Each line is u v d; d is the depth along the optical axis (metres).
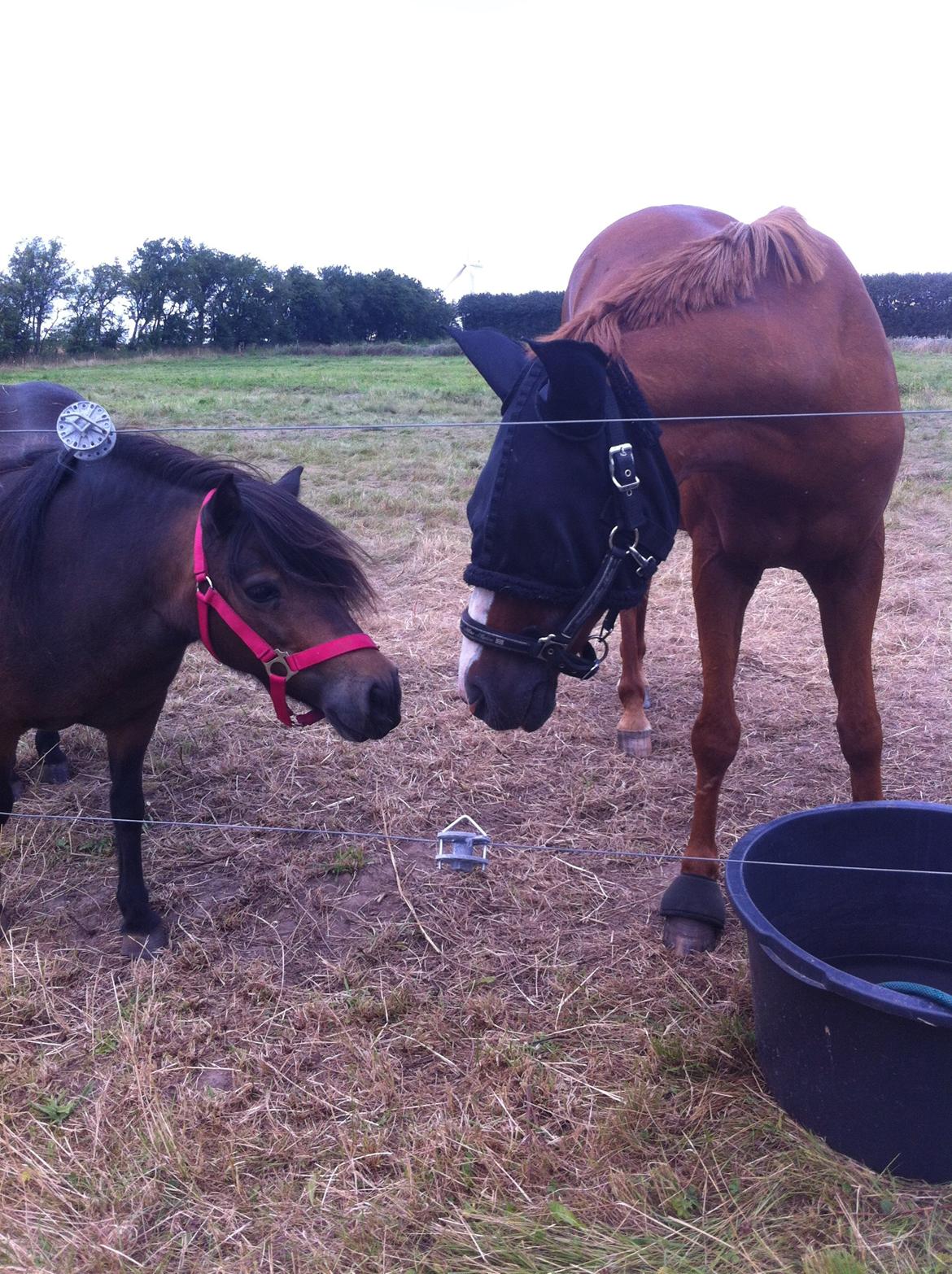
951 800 3.00
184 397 12.87
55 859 2.78
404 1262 1.57
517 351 1.86
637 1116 1.83
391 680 2.09
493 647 1.83
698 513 2.41
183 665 4.12
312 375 18.02
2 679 2.22
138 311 28.89
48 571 2.17
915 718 3.55
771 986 1.79
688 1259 1.55
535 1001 2.20
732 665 2.42
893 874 2.15
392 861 2.75
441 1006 2.18
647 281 1.93
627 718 3.45
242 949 2.41
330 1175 1.74
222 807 3.06
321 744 3.43
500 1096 1.90
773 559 2.30
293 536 2.02
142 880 2.45
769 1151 1.77
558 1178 1.73
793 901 2.12
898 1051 1.60
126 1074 1.99
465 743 3.43
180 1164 1.75
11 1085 1.96
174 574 2.12
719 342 1.89
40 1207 1.68
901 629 4.33
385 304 34.47
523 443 1.70
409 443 9.12
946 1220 1.63
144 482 2.19
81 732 3.58
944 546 5.50
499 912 2.54
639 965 2.31
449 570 5.36
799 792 3.13
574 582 1.76
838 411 2.05
